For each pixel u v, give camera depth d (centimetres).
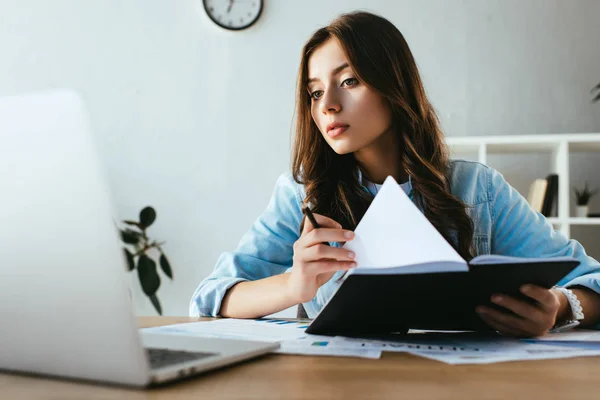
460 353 61
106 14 304
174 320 104
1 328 47
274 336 75
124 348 43
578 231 272
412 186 123
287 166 293
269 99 296
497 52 285
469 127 283
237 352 55
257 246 135
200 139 297
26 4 306
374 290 65
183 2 301
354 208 123
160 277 291
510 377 49
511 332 74
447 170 129
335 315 71
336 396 42
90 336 44
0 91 304
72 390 44
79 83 302
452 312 73
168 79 300
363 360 57
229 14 296
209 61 299
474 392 43
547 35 283
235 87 297
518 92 282
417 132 119
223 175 295
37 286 44
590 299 92
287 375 50
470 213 128
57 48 304
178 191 296
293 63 296
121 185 297
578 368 53
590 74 279
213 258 292
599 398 41
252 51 298
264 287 104
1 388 45
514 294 71
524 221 129
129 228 286
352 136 112
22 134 43
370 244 75
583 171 274
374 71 110
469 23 287
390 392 43
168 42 301
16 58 305
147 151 298
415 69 118
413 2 290
